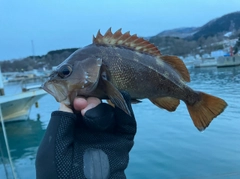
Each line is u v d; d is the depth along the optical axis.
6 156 1.64
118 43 0.30
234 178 0.75
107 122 0.24
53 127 0.23
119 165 0.25
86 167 0.23
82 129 0.25
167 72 0.31
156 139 1.46
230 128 1.52
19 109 2.39
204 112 0.33
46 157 0.22
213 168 1.04
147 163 1.16
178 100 0.33
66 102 0.25
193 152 1.23
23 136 2.08
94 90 0.26
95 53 0.27
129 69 0.29
